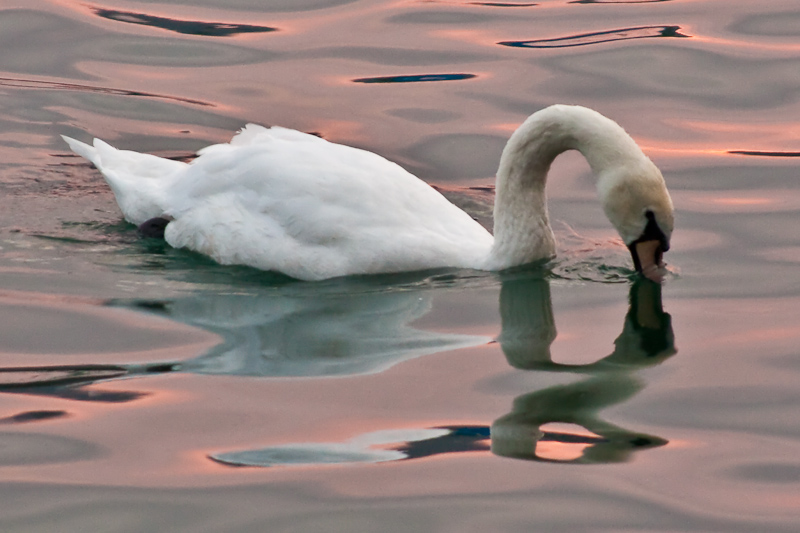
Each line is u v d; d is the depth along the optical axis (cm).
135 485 902
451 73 1972
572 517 852
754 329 1184
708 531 835
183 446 955
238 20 2222
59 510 872
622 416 1005
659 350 1142
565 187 1656
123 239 1468
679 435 972
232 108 1859
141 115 1848
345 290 1307
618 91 1883
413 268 1348
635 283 1326
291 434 972
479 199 1598
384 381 1068
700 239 1454
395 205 1366
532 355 1130
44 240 1459
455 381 1069
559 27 2158
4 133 1792
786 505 866
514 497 878
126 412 1013
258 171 1375
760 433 972
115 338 1170
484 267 1359
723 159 1670
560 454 941
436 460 930
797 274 1330
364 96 1898
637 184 1239
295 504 873
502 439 962
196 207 1415
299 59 2044
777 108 1819
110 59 2039
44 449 954
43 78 1962
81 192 1639
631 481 899
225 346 1149
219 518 856
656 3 2266
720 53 2000
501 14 2234
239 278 1345
